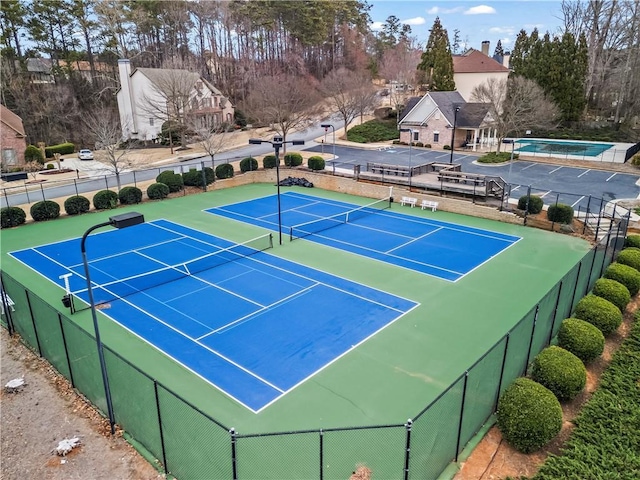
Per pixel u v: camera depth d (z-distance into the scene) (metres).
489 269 19.02
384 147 49.22
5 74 51.97
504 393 9.52
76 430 10.04
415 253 20.95
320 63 78.81
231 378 11.89
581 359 11.67
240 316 15.17
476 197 27.53
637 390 10.65
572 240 22.45
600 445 8.93
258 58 71.75
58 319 11.34
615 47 56.81
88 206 28.20
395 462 8.53
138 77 52.44
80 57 59.94
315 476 8.24
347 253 21.00
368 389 11.41
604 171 36.72
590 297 13.59
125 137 53.19
